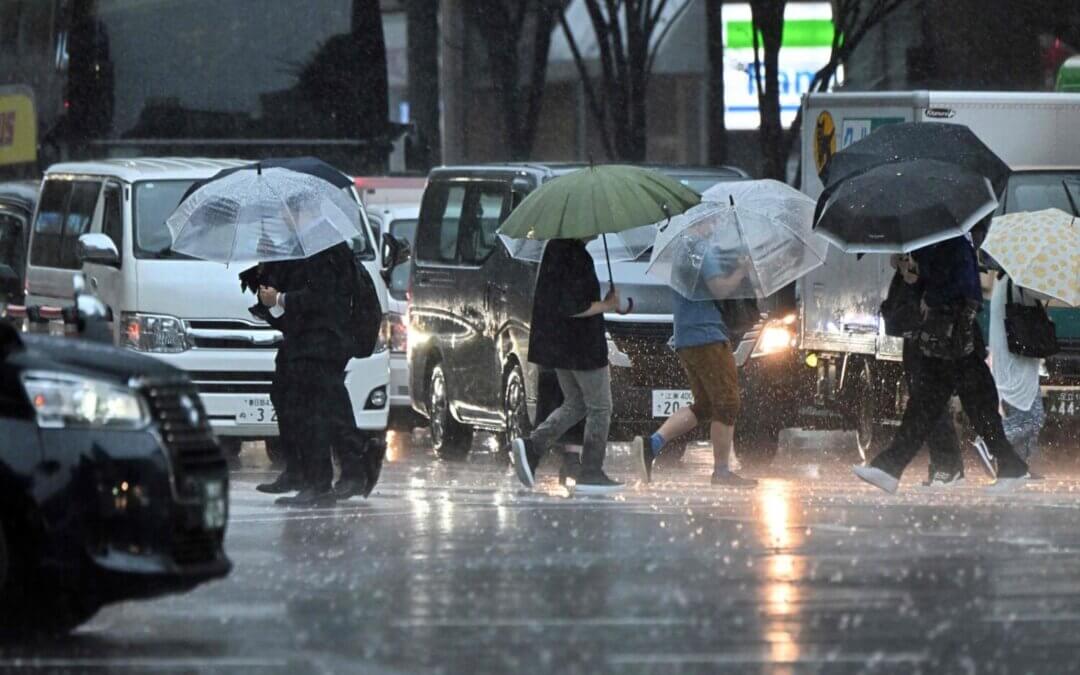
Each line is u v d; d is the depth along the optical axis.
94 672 26.47
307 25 84.56
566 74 107.44
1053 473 55.94
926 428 46.88
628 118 107.06
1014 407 53.22
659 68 107.62
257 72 84.31
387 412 58.97
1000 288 53.12
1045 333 52.44
